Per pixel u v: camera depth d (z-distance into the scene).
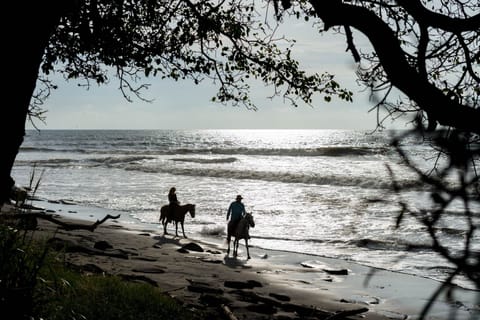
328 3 2.90
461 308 11.03
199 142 152.75
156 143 143.88
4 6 3.93
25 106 4.17
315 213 26.94
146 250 16.77
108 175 51.03
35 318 5.11
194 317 8.45
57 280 6.62
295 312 10.74
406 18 5.24
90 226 5.99
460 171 1.24
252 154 84.56
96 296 7.55
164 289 10.88
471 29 3.31
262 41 8.35
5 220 5.42
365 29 2.81
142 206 30.17
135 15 7.97
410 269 15.85
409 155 1.34
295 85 8.15
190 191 37.50
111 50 7.79
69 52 8.04
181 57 8.55
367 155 75.00
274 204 30.55
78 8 6.93
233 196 34.41
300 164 61.97
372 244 19.31
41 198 32.91
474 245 14.98
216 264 15.66
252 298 11.06
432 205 1.27
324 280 14.63
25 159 75.00
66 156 83.50
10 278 5.02
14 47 3.96
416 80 2.46
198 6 8.16
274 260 17.39
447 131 1.28
